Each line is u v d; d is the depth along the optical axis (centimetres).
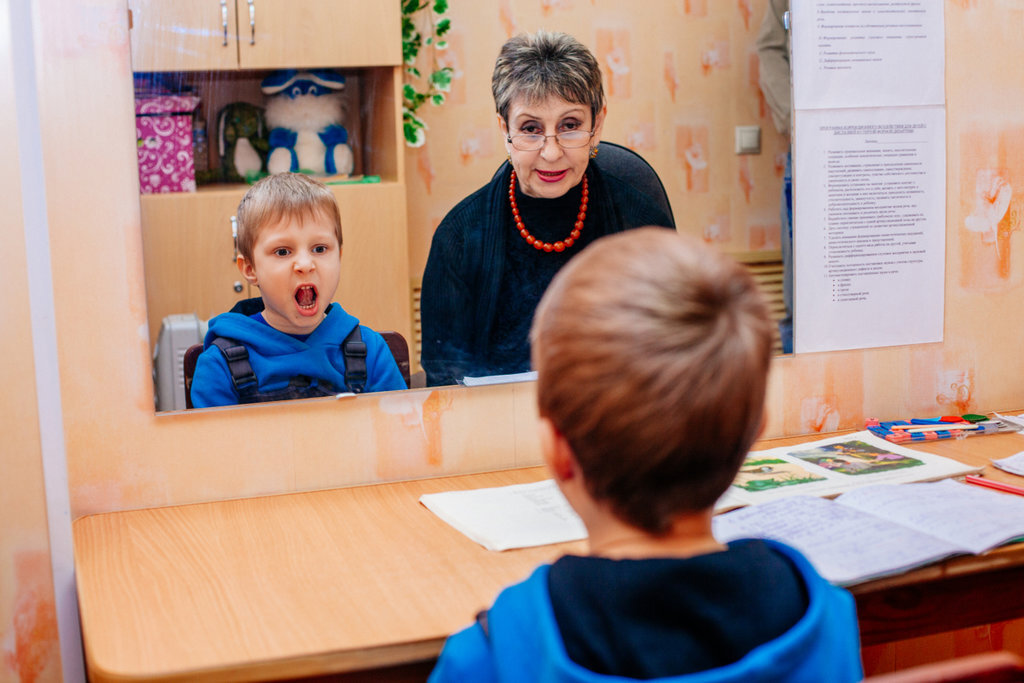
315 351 120
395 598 87
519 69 121
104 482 115
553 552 98
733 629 58
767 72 131
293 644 78
